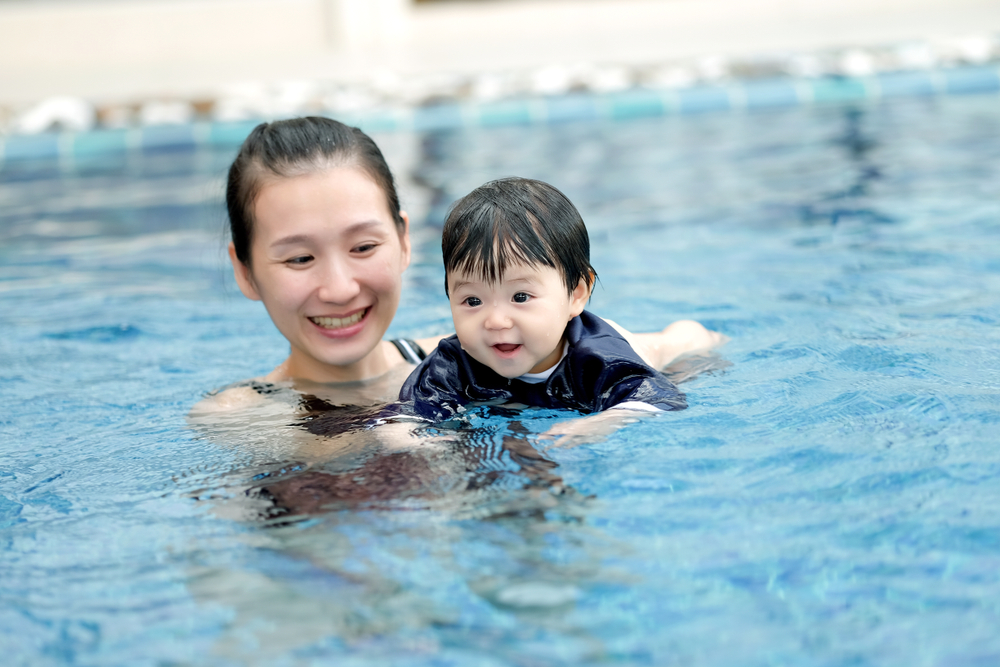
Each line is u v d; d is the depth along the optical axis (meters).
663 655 1.16
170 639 1.24
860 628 1.19
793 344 2.42
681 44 8.41
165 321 3.12
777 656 1.14
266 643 1.21
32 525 1.58
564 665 1.14
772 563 1.34
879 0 9.41
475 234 2.03
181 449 1.92
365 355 2.17
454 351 2.17
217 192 4.54
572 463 1.70
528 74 7.13
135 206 4.98
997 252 3.23
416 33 9.41
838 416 1.88
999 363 2.16
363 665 1.16
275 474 1.73
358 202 2.05
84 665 1.19
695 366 2.29
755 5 9.53
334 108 6.81
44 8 8.89
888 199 4.16
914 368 2.15
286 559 1.41
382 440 1.84
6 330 3.03
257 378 2.40
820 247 3.55
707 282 3.22
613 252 3.73
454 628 1.23
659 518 1.49
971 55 7.14
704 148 5.66
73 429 2.11
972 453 1.66
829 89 6.88
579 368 2.09
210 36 9.19
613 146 5.84
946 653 1.13
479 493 1.58
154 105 6.80
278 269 2.07
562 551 1.40
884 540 1.39
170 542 1.49
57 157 6.41
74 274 3.77
